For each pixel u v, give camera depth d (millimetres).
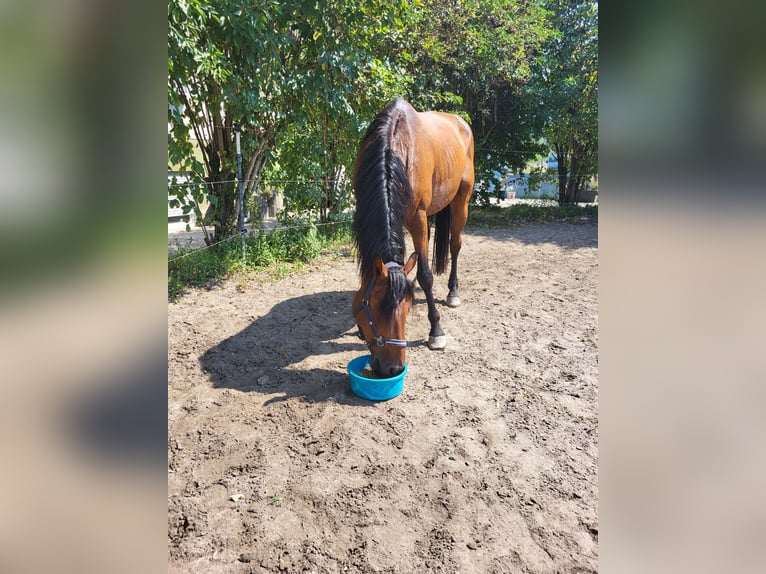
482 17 8641
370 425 2377
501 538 1696
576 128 9234
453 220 4125
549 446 2240
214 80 4230
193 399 2605
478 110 9797
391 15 5477
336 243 6301
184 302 4117
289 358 3139
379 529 1731
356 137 5801
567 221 9328
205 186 4582
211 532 1712
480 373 2957
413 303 2479
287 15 4785
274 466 2070
